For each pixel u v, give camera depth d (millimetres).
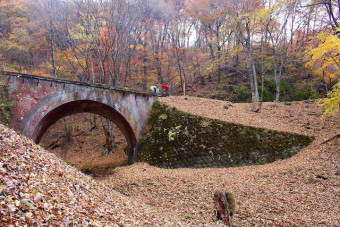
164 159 16969
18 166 5301
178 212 9859
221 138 16438
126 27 21312
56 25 21688
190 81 31266
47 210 4035
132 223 5719
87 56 22984
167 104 19906
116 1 21000
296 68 28344
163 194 11750
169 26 28922
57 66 25031
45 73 24547
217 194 7016
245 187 11211
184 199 10953
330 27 16938
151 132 19031
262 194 10344
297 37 29188
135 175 14633
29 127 14398
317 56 12438
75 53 22172
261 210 9133
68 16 22609
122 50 23078
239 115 18953
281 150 15180
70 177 6797
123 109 18594
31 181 4844
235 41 26750
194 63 32438
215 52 24453
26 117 14344
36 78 14875
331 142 13820
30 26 23453
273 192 10367
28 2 24656
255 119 18250
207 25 28234
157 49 29359
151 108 20359
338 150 12781
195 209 9898
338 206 8883
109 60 24938
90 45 21953
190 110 19125
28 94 14594
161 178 13594
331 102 12883
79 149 23188
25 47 24109
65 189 5508
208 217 9023
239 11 19094
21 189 4258
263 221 8422
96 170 18141
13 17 24328
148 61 30078
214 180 12648
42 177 5484
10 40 24016
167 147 17375
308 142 15031
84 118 28484
